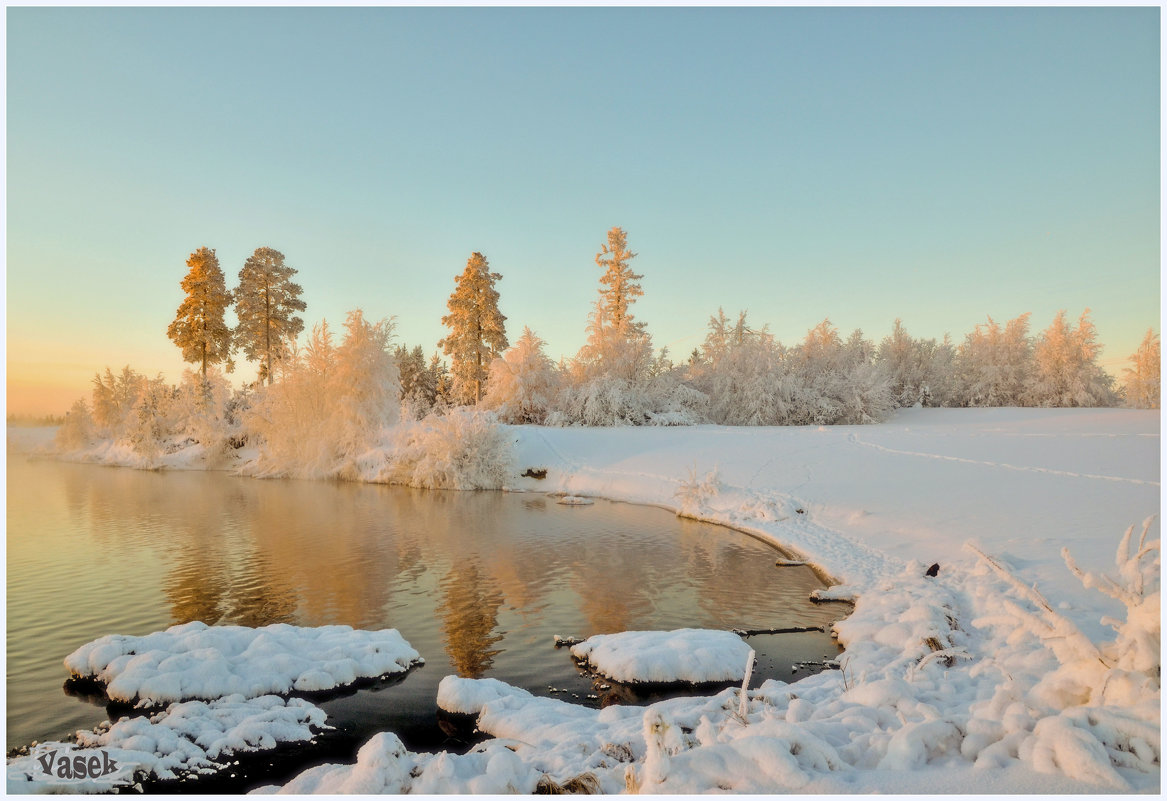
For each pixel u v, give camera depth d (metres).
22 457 53.12
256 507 25.80
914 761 3.59
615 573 15.44
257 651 9.38
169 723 7.42
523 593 13.78
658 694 8.78
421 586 14.32
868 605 11.95
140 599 13.41
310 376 39.53
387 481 34.41
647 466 29.78
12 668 9.57
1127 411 37.94
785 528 19.42
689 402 44.34
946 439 28.25
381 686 8.98
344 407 37.59
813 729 4.45
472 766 4.93
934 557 14.58
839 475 23.73
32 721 7.88
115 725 7.27
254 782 6.37
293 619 12.16
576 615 12.34
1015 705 4.18
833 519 19.52
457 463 32.28
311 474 36.88
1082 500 17.06
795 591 13.87
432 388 67.38
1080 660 4.33
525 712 7.62
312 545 18.53
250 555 17.28
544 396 47.25
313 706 7.98
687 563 16.38
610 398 41.78
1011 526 15.62
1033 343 53.25
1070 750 3.25
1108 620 4.31
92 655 9.13
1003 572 5.00
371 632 10.62
